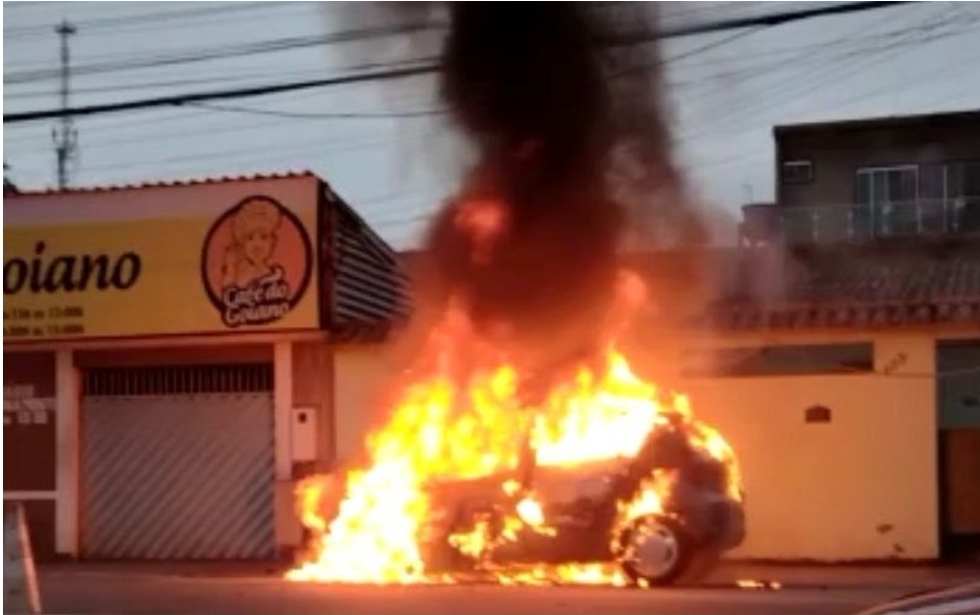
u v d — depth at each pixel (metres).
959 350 17.88
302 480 18.95
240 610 13.43
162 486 20.58
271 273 19.94
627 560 15.09
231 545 20.25
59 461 20.77
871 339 17.89
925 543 17.64
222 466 20.39
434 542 16.22
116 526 20.70
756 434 18.20
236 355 20.31
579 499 15.36
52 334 20.73
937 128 32.78
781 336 18.11
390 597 14.22
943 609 5.41
